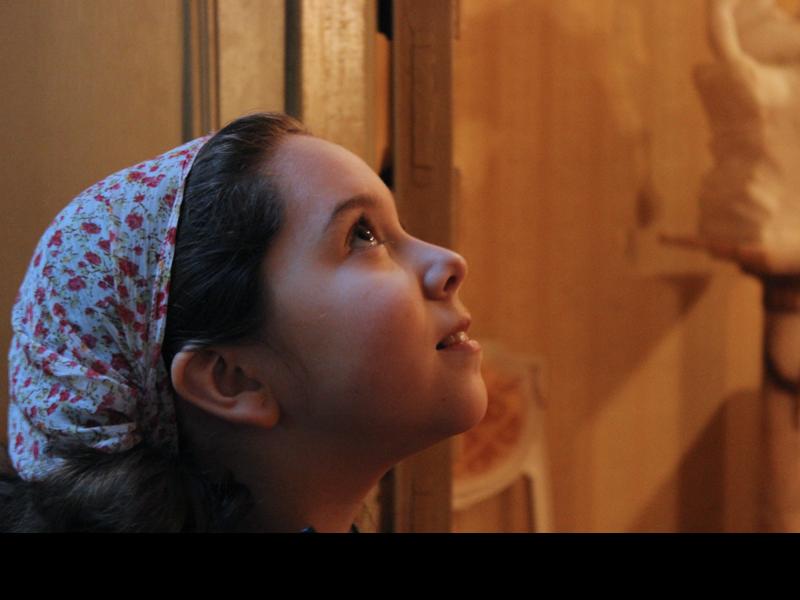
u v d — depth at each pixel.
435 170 1.38
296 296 0.65
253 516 0.69
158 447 0.67
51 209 1.07
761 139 2.34
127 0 1.10
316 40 1.21
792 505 2.54
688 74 2.47
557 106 2.32
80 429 0.64
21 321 0.68
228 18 1.15
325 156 0.68
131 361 0.66
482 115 2.21
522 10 2.24
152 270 0.65
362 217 0.68
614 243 2.43
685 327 2.55
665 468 2.55
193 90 1.14
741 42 2.34
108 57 1.09
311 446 0.68
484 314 2.24
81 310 0.65
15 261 1.06
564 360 2.37
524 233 2.29
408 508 1.37
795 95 2.36
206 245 0.64
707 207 2.45
